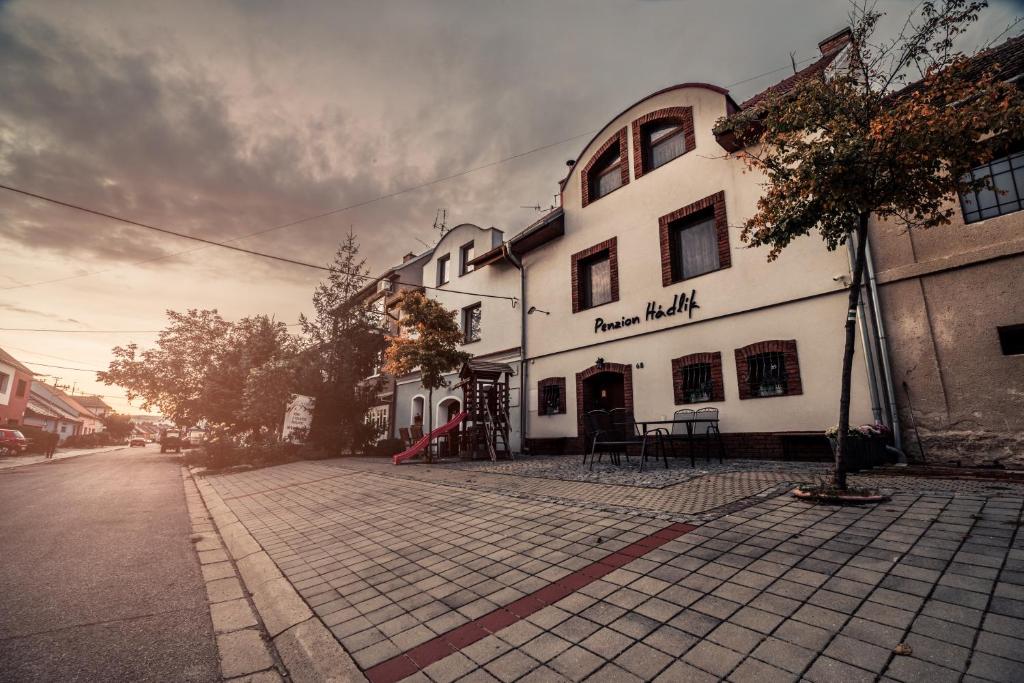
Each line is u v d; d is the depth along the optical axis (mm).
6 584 4086
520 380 14812
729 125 6027
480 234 17953
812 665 2205
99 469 17031
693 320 10500
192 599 3771
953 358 7070
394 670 2463
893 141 4559
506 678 2305
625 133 12742
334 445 17016
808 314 8805
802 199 5355
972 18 4801
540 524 4969
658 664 2312
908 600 2729
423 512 6078
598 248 12953
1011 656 2127
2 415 32188
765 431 9078
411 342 14273
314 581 3914
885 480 5957
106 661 2734
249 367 19172
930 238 7434
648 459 10031
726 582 3180
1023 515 3979
